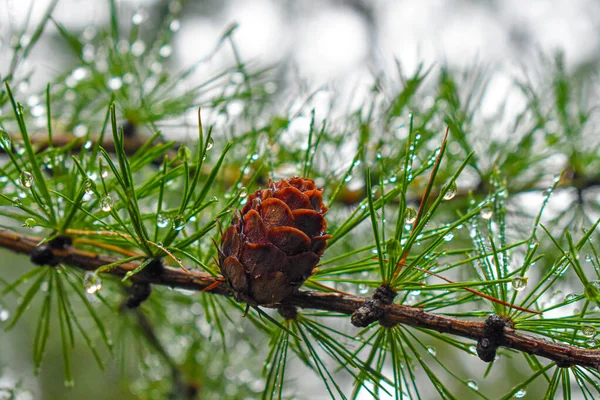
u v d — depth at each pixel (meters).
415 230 0.47
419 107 0.59
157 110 0.57
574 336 0.48
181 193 0.57
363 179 0.57
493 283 0.47
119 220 0.48
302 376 0.80
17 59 0.53
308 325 0.49
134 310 0.58
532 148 0.60
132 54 0.58
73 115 0.58
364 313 0.48
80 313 0.61
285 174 0.56
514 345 0.47
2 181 0.51
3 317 0.55
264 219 0.47
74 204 0.48
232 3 1.05
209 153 0.57
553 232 0.58
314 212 0.47
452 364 0.90
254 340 0.64
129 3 0.87
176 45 0.91
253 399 0.60
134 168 0.50
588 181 0.59
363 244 0.58
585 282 0.46
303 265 0.47
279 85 0.71
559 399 0.75
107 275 0.53
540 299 0.53
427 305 0.48
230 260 0.47
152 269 0.49
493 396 0.88
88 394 0.87
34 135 0.56
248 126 0.58
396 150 0.56
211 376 0.61
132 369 0.73
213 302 0.51
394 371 0.49
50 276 0.51
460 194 0.58
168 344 0.62
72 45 0.57
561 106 0.60
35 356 0.52
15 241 0.50
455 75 0.61
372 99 0.56
